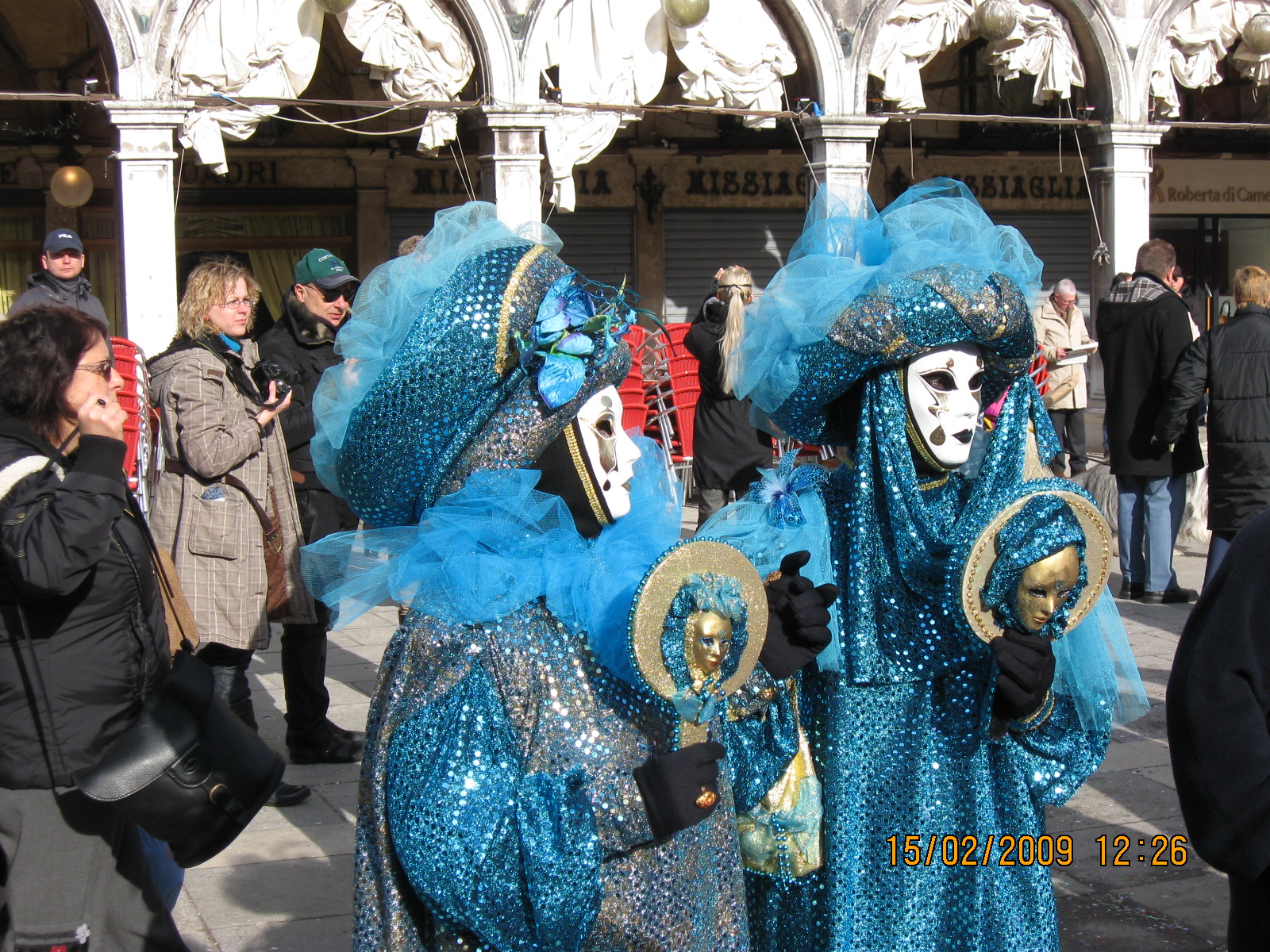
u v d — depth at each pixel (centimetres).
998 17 1184
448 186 1633
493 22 1091
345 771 507
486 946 209
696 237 1711
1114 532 889
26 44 1470
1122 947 353
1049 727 271
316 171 1590
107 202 1521
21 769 259
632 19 1126
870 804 262
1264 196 1855
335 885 401
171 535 440
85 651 262
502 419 218
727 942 230
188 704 257
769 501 272
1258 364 675
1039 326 1044
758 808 260
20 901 260
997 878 265
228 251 1573
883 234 272
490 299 212
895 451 263
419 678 211
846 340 260
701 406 746
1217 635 224
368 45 1070
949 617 264
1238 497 683
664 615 208
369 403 215
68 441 269
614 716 217
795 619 240
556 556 218
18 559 248
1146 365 753
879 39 1193
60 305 273
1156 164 1814
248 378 464
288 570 472
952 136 1750
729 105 1172
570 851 202
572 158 1121
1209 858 224
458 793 199
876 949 260
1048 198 1794
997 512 262
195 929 369
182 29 998
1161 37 1276
